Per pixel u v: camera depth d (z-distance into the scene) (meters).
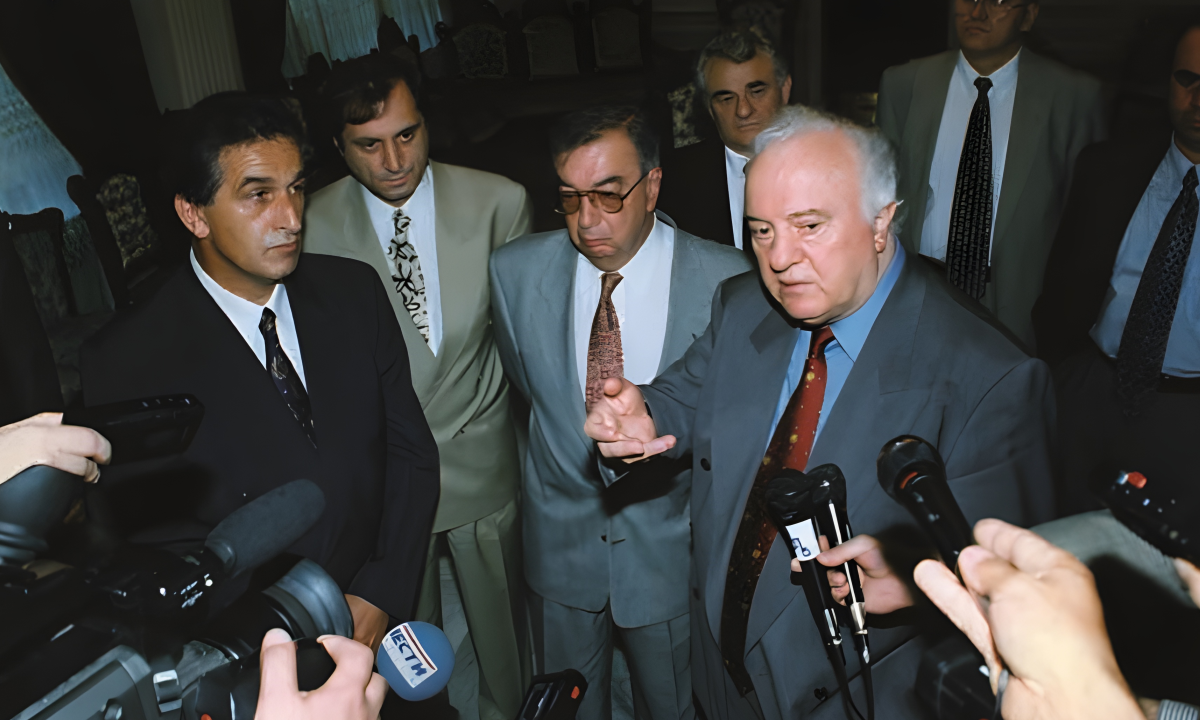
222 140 1.33
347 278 1.64
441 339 2.00
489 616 2.18
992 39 2.38
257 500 1.02
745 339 1.47
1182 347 2.07
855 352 1.30
